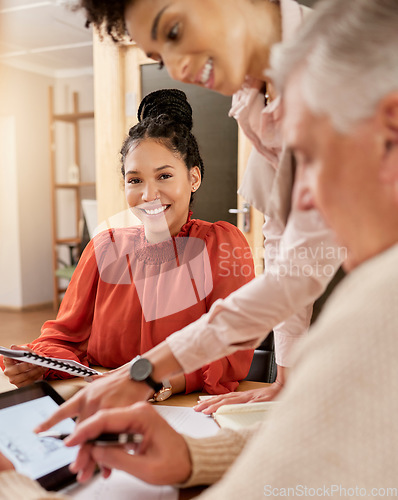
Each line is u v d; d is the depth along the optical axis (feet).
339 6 1.34
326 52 1.29
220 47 2.43
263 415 2.82
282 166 2.85
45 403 2.47
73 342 4.30
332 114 1.28
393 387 1.12
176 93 4.54
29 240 19.63
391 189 1.29
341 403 1.15
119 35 2.67
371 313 1.18
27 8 14.05
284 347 3.44
